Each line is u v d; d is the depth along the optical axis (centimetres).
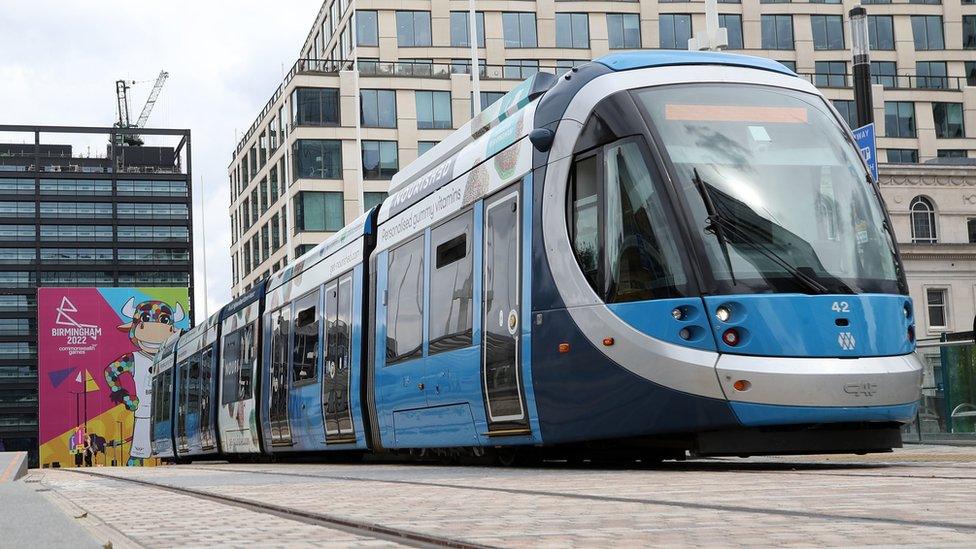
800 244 998
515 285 1150
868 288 1000
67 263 18212
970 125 7300
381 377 1523
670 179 999
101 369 9344
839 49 7312
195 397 3103
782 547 355
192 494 789
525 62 7000
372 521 483
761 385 944
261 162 7762
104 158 18650
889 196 4912
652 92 1052
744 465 1087
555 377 1082
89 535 456
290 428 2030
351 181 6612
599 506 536
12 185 18150
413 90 6725
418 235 1426
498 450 1284
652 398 988
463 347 1265
